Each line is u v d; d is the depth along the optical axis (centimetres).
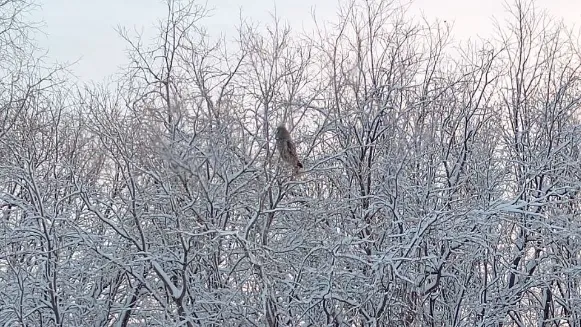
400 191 1329
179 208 1023
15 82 1392
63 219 1116
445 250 1272
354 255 1142
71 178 1206
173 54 1057
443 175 1382
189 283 1150
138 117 956
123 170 1055
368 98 1300
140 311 1187
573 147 1495
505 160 1411
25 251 1122
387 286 1187
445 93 1509
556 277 1327
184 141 924
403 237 1228
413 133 1376
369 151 1330
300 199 1136
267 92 1013
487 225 1252
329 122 1142
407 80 1447
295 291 1148
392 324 1271
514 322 1550
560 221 1335
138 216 1070
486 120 1409
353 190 1313
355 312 1208
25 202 1164
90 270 1167
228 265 1151
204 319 1070
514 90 1548
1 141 1179
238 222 1115
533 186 1498
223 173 1022
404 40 1611
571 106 1480
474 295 1335
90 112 1520
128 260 1166
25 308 1171
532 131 1515
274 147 978
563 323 1591
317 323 1186
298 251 1195
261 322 1125
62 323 1162
